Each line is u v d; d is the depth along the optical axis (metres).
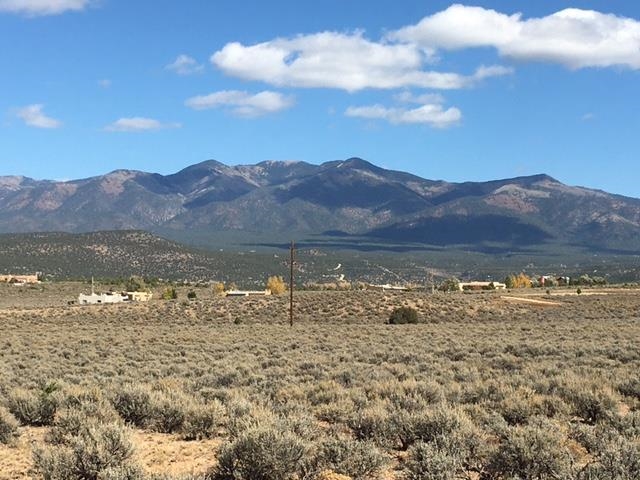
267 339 53.28
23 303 141.12
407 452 14.91
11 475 14.35
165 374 32.12
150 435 18.38
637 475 12.26
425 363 32.91
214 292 177.12
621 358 34.25
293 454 13.26
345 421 17.81
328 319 88.88
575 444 15.57
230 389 24.41
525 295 118.19
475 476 13.58
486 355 37.75
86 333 64.62
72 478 13.29
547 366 29.97
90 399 20.81
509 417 18.89
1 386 26.27
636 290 133.62
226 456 13.55
